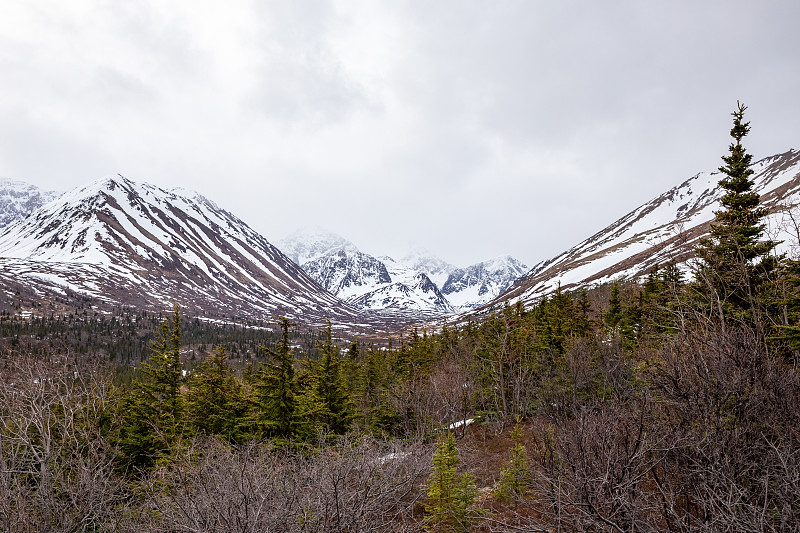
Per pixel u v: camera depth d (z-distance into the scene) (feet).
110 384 47.34
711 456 21.70
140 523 30.27
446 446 41.19
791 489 18.86
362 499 28.32
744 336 27.02
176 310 66.03
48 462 31.53
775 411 23.67
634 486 24.32
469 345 135.23
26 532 28.09
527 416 88.17
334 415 72.23
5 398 32.58
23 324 356.59
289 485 30.99
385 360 141.38
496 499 43.16
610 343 82.23
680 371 27.07
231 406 68.39
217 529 23.16
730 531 19.26
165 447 52.80
